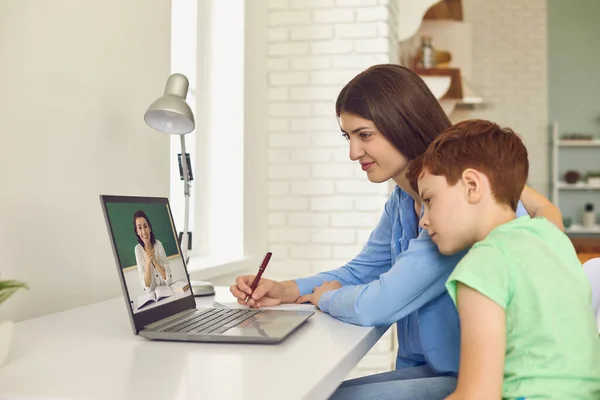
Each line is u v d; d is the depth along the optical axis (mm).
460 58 6992
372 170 1797
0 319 1687
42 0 1857
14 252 1750
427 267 1526
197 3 3654
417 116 1709
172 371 1117
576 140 9688
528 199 2117
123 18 2281
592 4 9969
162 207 1733
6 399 987
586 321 1229
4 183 1717
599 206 9984
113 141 2217
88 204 2072
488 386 1134
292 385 1028
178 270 1707
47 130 1879
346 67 4086
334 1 4086
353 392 1523
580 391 1183
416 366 1814
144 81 2428
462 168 1333
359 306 1544
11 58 1738
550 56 10055
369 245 2057
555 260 1263
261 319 1556
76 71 2014
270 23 4148
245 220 3797
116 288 2227
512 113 9398
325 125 4105
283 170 4137
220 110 3770
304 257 4125
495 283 1180
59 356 1231
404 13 4691
